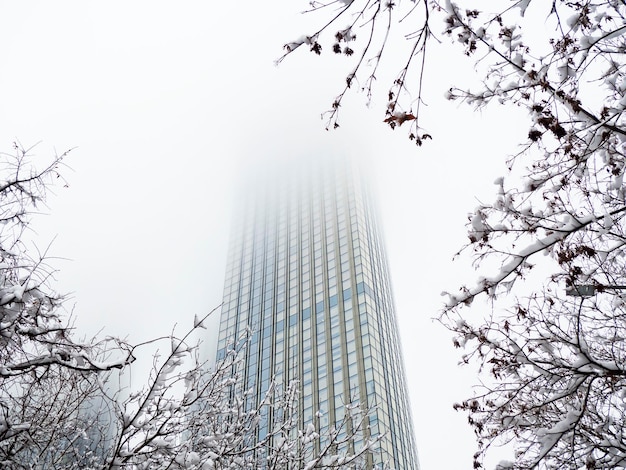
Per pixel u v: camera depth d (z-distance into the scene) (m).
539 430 6.29
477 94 6.41
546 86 6.03
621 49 6.26
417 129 5.31
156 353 7.63
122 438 7.08
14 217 7.04
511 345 6.61
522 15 5.76
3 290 6.32
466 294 6.56
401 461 51.91
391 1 4.95
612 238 6.85
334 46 5.10
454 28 5.90
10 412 8.09
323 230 89.81
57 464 8.74
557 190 6.57
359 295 70.75
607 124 6.14
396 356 69.56
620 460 6.44
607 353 7.50
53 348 6.89
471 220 6.57
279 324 72.25
